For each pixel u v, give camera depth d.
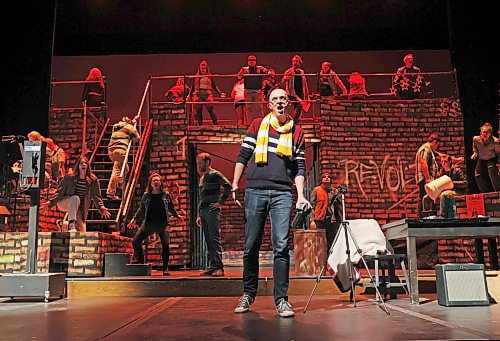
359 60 11.16
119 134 8.58
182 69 11.27
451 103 9.47
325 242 5.56
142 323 2.98
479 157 7.74
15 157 7.10
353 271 4.36
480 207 7.06
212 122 10.34
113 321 3.10
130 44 11.34
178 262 8.97
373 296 4.64
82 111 9.74
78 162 6.18
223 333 2.57
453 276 3.81
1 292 4.45
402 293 4.82
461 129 9.41
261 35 11.25
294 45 11.34
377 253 4.39
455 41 8.98
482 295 3.77
